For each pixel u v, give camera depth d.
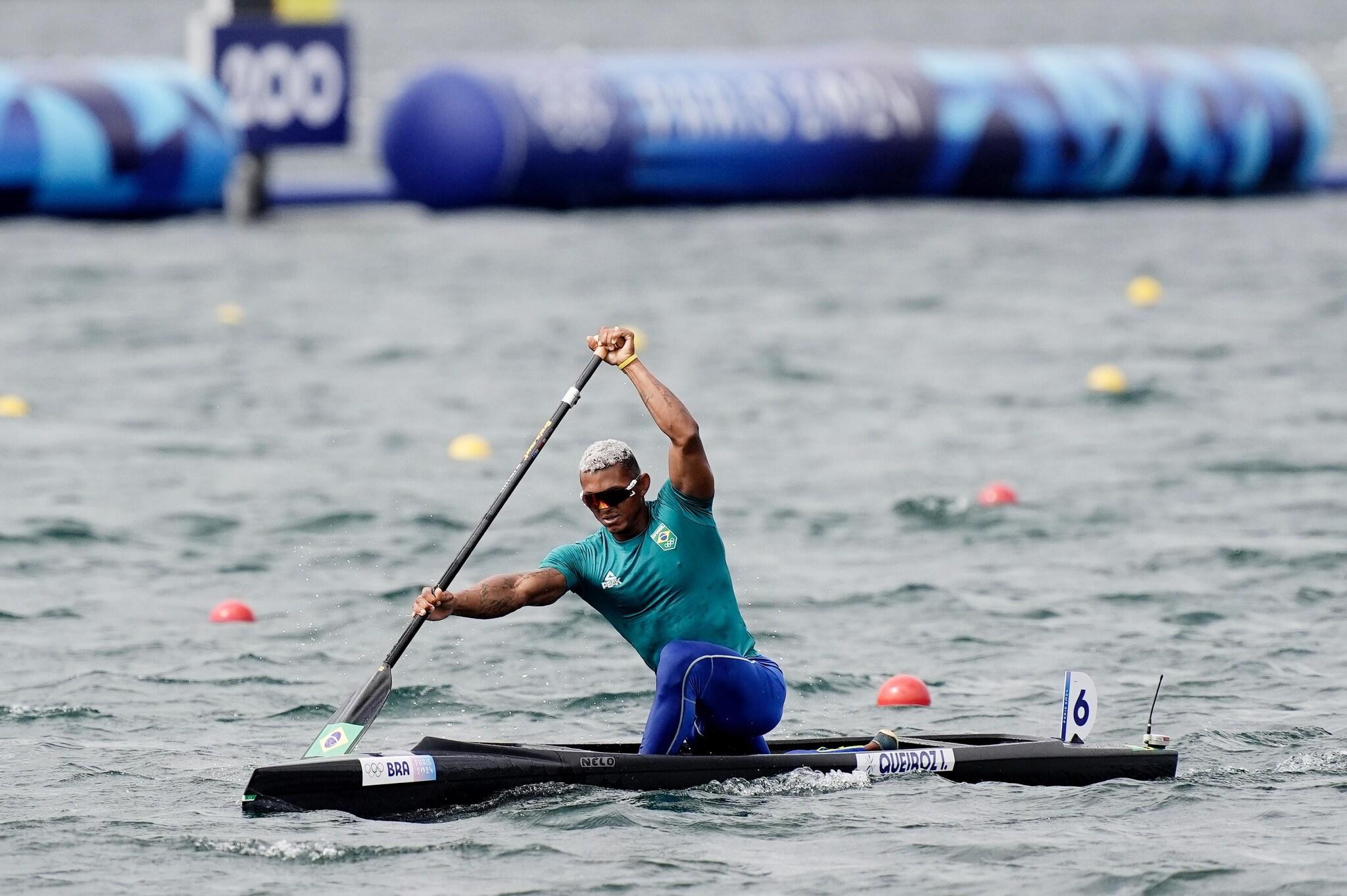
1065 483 57.09
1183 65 132.12
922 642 40.94
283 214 120.62
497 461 60.19
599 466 29.39
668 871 26.14
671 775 29.83
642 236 114.44
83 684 37.09
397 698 36.59
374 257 105.38
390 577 46.56
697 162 120.00
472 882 25.75
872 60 126.00
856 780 30.36
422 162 118.81
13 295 90.75
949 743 31.92
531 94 116.69
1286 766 31.50
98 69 109.69
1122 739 33.41
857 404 69.88
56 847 27.11
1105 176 128.75
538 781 29.30
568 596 44.38
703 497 30.11
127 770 31.17
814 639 41.25
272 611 43.44
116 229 112.00
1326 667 38.44
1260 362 77.19
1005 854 26.83
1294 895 25.14
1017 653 40.03
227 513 53.09
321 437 63.78
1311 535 50.25
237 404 69.31
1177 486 56.53
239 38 111.19
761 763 30.28
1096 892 25.34
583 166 117.62
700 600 30.14
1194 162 130.25
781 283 98.50
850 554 49.19
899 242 112.50
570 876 25.98
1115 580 46.19
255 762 31.84
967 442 63.34
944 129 124.25
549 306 91.38
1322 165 144.25
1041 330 85.25
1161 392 71.12
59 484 56.28
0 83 105.38
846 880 25.80
